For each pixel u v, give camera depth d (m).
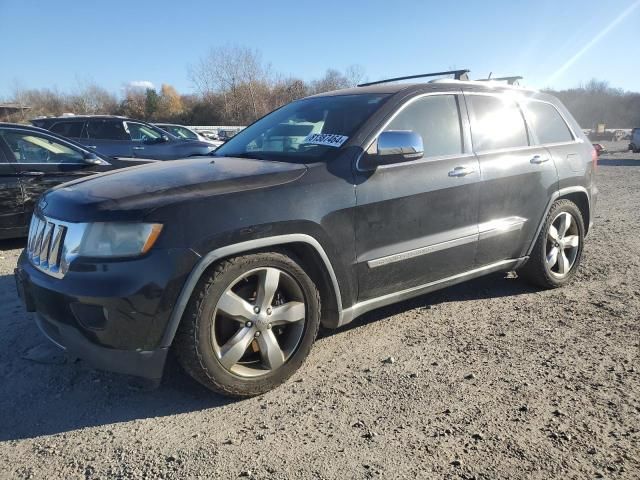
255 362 3.19
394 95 3.92
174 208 2.80
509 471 2.42
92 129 12.07
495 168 4.24
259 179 3.15
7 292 4.99
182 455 2.58
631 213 9.55
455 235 3.98
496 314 4.38
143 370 2.81
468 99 4.32
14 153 6.76
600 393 3.09
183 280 2.77
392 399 3.05
